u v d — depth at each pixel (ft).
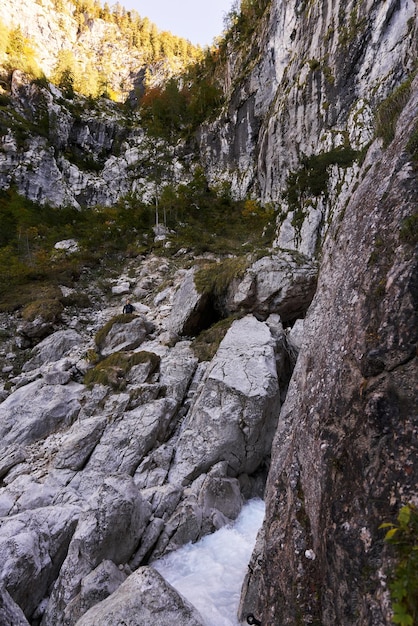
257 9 160.86
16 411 33.19
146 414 28.81
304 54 108.99
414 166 10.78
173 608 12.54
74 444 27.30
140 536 19.49
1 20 229.86
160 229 107.55
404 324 8.39
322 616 8.14
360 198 14.23
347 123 85.10
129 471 25.48
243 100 141.79
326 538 8.26
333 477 8.71
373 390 8.34
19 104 160.66
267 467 27.61
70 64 246.27
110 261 89.45
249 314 38.06
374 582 6.50
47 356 47.50
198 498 22.89
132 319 46.09
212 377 28.30
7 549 16.62
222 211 128.16
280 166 110.73
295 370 18.07
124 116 203.62
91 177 155.22
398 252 9.49
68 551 17.88
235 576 17.93
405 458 7.09
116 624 11.97
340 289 12.35
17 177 131.23
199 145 160.86
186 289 47.44
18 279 73.05
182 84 226.17
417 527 6.12
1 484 26.61
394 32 83.41
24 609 16.22
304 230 72.59
